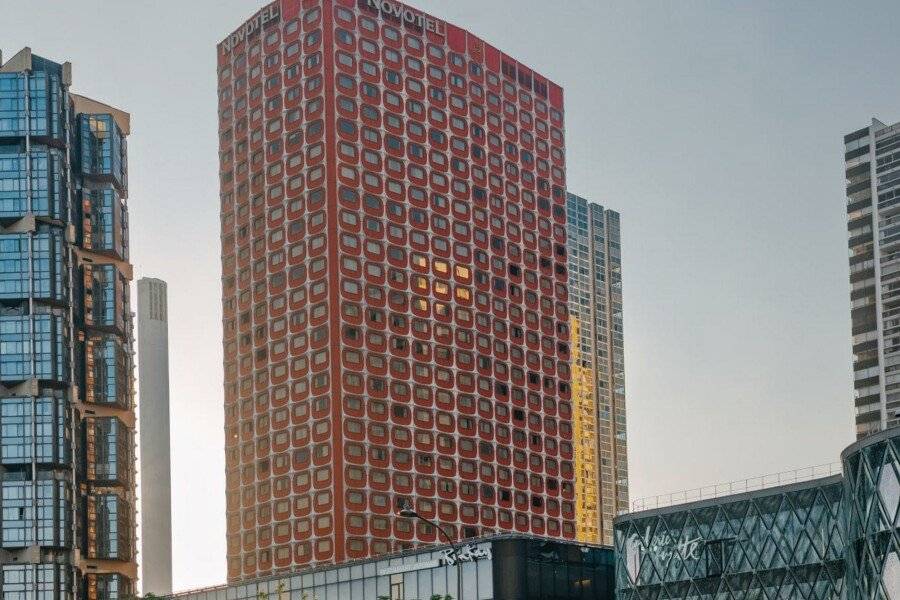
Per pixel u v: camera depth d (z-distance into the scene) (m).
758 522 119.75
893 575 85.75
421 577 145.25
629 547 131.25
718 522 123.38
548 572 137.12
